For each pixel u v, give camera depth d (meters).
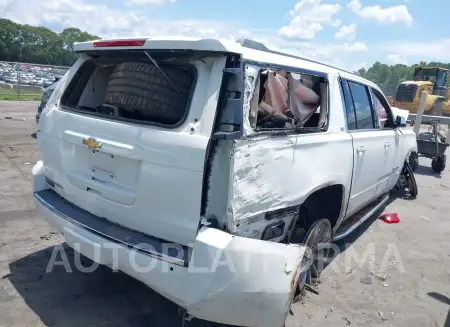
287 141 2.84
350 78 4.13
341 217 4.00
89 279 3.63
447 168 10.45
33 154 7.92
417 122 9.53
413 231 5.57
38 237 4.32
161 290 2.52
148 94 2.81
